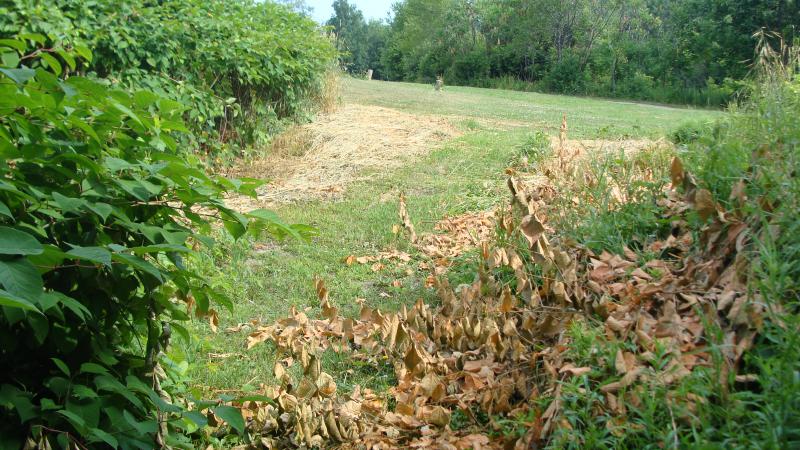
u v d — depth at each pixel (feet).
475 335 11.62
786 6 90.33
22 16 23.08
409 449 9.68
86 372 7.00
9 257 5.32
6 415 6.45
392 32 235.20
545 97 96.48
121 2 26.68
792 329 7.86
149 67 28.25
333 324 14.06
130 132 7.98
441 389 10.38
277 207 24.93
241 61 31.76
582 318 10.58
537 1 133.08
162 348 7.95
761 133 13.21
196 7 30.58
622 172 16.14
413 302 15.71
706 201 10.72
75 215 6.90
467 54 155.33
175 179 7.11
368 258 18.94
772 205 10.46
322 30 50.34
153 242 6.87
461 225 21.08
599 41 126.62
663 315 9.88
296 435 9.88
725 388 7.63
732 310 8.62
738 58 96.84
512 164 29.09
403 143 34.86
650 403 7.64
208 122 29.89
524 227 11.58
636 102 102.17
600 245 13.12
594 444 7.77
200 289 7.82
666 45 114.42
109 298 7.17
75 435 6.86
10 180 6.24
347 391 11.71
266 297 16.35
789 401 7.07
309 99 41.42
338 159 32.09
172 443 7.91
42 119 6.75
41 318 6.07
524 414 9.30
